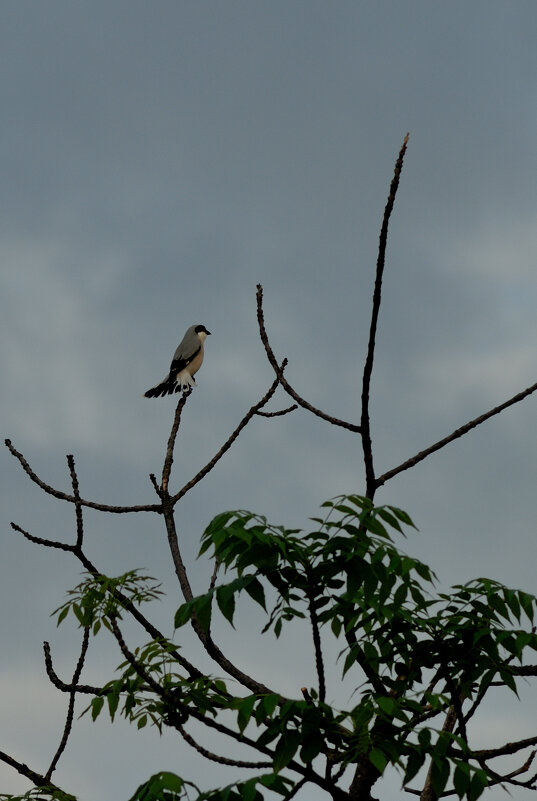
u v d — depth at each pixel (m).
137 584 12.66
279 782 8.47
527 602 10.01
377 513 9.25
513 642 9.94
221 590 9.16
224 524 9.37
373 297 10.79
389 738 8.99
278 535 9.37
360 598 10.48
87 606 12.41
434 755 8.64
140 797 8.37
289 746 8.67
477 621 10.27
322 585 9.59
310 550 9.51
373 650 10.55
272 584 9.57
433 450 11.87
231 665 11.59
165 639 12.10
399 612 10.57
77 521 13.24
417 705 9.27
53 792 12.03
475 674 10.07
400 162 10.11
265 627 9.70
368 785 9.70
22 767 12.41
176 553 13.40
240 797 8.18
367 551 9.37
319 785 9.10
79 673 12.67
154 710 11.41
